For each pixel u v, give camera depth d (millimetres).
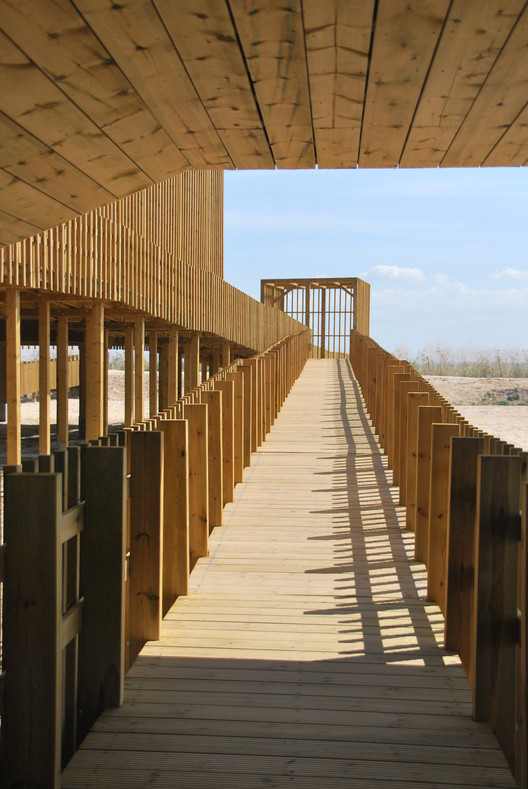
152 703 2332
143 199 12508
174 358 14273
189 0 1779
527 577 1889
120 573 2221
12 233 3088
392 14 1835
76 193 2832
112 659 2260
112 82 2146
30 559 1819
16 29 1890
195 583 3654
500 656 2174
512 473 2094
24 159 2508
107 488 2199
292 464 6965
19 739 1838
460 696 2396
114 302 10094
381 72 2121
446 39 1946
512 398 35281
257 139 2602
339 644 2857
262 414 8086
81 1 1778
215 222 20922
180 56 2025
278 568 3906
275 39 1946
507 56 2031
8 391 7910
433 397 5047
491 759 2008
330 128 2516
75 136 2420
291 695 2400
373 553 4191
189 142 2600
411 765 1979
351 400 12328
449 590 2750
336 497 5633
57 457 2113
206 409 4066
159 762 1991
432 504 3342
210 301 15664
